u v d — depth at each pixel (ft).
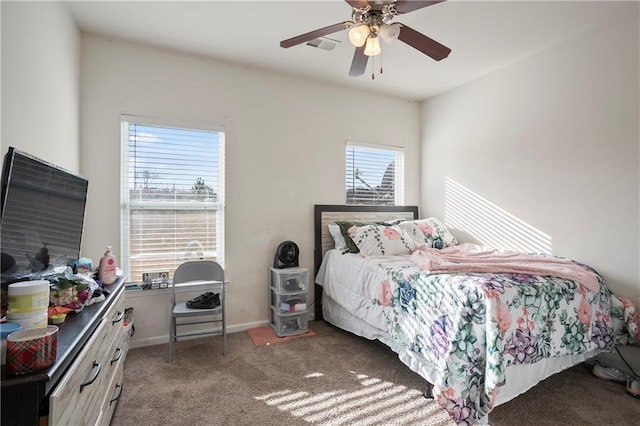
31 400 2.72
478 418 5.38
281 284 10.02
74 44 7.85
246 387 6.93
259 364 8.00
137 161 9.13
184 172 9.68
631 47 7.60
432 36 8.57
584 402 6.43
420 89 12.35
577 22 7.96
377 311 8.15
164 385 6.97
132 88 8.95
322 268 11.20
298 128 11.25
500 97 10.55
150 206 9.27
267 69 10.68
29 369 2.78
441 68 10.54
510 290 5.84
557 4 7.26
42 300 3.62
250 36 8.67
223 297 8.95
